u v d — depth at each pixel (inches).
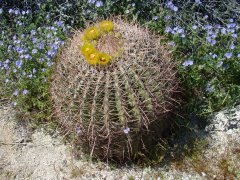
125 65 29.3
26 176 35.2
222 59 37.2
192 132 36.8
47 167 35.6
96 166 35.1
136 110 30.0
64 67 31.2
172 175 34.5
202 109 37.2
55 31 41.5
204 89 37.8
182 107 36.6
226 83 38.4
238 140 36.4
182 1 45.5
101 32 31.4
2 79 40.1
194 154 35.7
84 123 30.9
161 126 33.9
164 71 31.4
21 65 39.1
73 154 36.0
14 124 38.3
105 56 29.2
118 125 30.4
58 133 37.5
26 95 38.4
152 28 41.4
